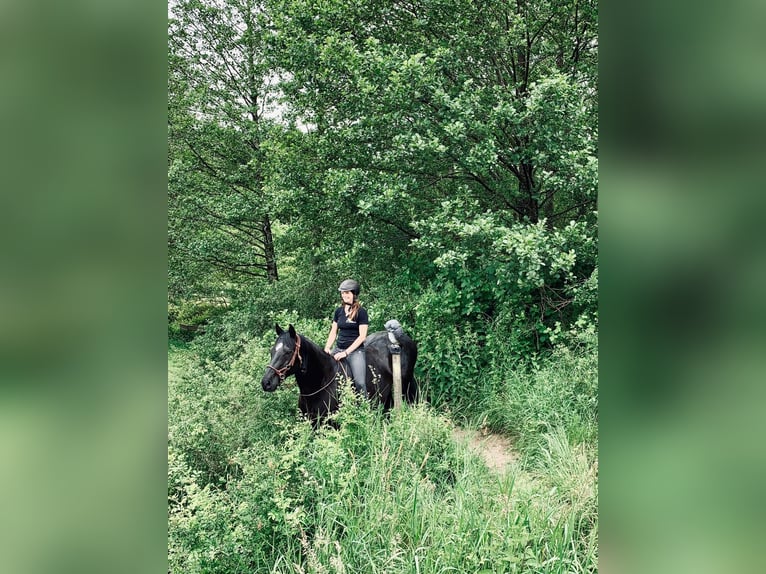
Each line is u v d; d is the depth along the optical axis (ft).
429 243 21.70
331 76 24.12
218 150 38.86
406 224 25.71
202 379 17.69
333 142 26.21
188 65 38.81
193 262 37.73
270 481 10.89
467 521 10.71
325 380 15.93
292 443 12.41
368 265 27.30
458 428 19.85
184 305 40.78
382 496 11.19
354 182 23.36
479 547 9.77
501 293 22.16
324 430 13.99
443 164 24.62
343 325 17.49
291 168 26.99
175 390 17.01
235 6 37.78
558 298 23.34
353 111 24.84
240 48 38.50
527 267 19.89
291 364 15.02
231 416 15.17
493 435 19.35
